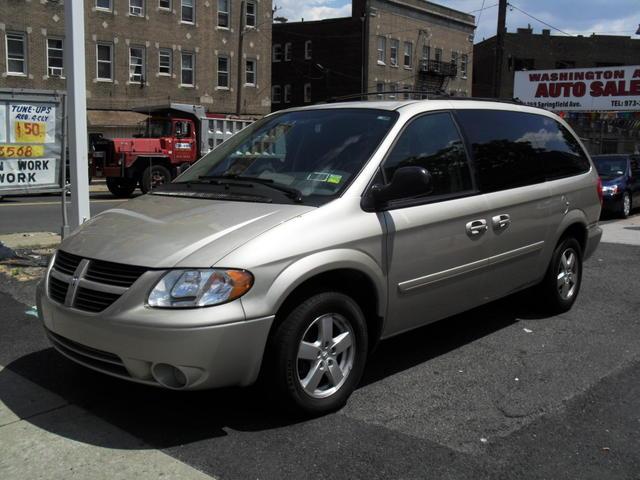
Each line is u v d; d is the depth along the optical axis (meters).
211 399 4.03
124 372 3.44
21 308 5.94
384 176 4.14
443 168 4.57
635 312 6.21
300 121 4.82
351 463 3.27
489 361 4.80
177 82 35.28
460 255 4.56
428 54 50.62
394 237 4.05
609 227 13.32
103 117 32.22
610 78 30.20
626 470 3.25
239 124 22.48
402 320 4.26
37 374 4.41
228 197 4.10
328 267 3.63
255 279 3.37
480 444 3.49
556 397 4.14
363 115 4.57
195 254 3.38
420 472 3.19
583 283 7.54
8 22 28.88
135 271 3.40
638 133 44.94
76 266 3.69
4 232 11.12
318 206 3.81
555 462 3.31
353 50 46.31
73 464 3.23
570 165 6.06
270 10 39.66
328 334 3.76
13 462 3.24
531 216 5.28
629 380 4.45
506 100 5.63
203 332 3.22
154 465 3.22
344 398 3.89
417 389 4.25
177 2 34.69
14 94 8.05
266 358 3.54
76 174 7.62
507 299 6.62
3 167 8.09
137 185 21.28
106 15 32.06
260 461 3.27
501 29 23.66
